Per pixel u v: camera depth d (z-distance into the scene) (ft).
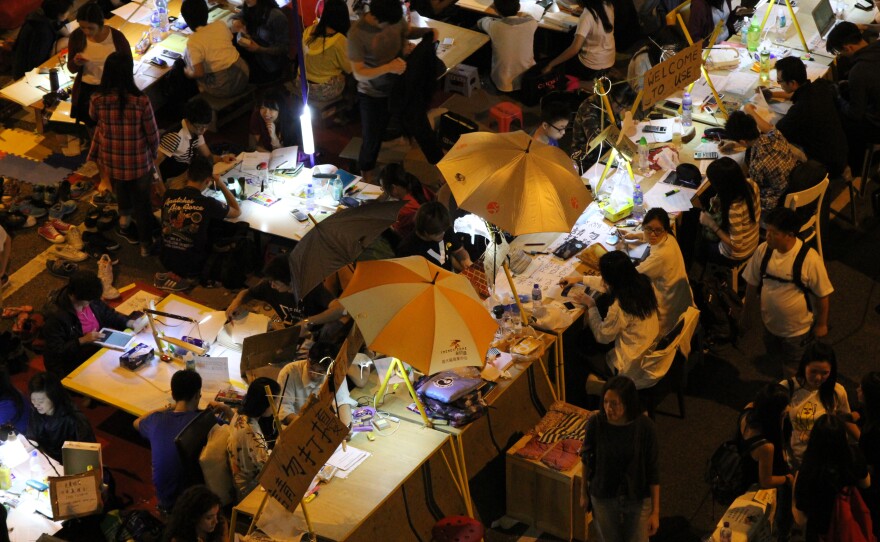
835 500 24.39
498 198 28.53
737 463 25.94
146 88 40.57
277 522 24.62
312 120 42.55
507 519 28.50
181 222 34.58
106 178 36.22
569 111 33.65
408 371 28.14
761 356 32.99
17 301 35.58
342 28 41.11
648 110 37.81
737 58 40.16
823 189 32.91
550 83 42.32
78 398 32.30
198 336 30.96
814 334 30.12
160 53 42.11
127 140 35.14
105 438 31.17
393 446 26.50
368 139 39.04
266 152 37.63
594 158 36.32
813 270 29.25
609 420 24.03
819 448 24.17
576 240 32.78
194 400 27.81
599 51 42.32
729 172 31.73
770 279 30.04
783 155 33.27
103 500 27.66
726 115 37.14
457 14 46.96
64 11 43.11
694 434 30.68
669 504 28.76
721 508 28.50
